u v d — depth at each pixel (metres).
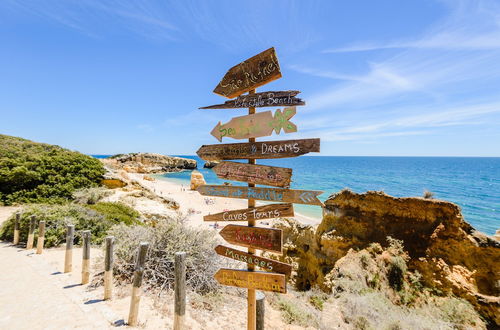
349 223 10.40
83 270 5.24
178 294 3.61
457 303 7.30
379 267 8.70
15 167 14.66
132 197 17.05
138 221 12.72
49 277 5.57
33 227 7.66
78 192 15.16
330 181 67.44
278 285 3.23
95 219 9.80
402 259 8.68
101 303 4.51
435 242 8.63
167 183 58.44
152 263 5.85
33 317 3.97
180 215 8.04
